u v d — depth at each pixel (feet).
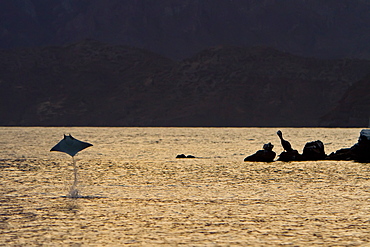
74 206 359.25
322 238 268.41
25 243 259.39
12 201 380.17
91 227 293.64
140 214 330.34
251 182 497.05
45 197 401.29
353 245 255.50
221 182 500.33
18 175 575.38
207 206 358.84
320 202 372.58
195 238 269.44
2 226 295.89
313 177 529.04
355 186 458.50
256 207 353.92
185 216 323.78
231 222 306.14
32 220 312.09
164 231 284.20
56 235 275.39
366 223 301.22
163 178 543.39
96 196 407.03
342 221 306.96
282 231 283.79
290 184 477.77
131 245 256.73
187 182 504.02
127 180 524.52
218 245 256.52
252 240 265.34
